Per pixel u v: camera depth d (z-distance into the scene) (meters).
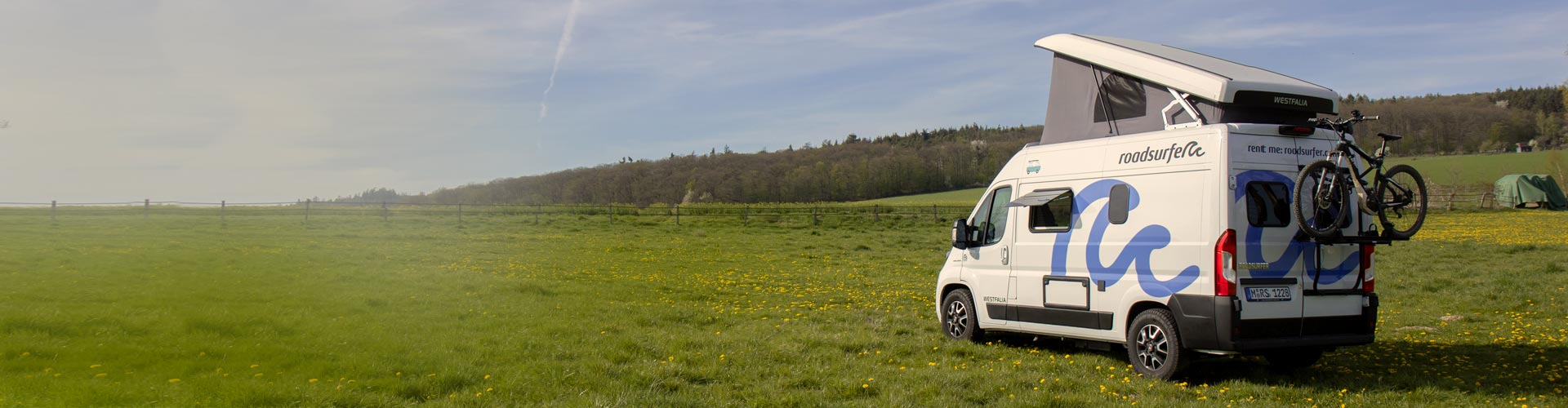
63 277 15.41
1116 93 9.68
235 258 20.97
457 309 13.35
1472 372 8.67
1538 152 109.62
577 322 12.24
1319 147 8.48
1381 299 15.52
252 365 8.48
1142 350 8.61
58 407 6.74
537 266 22.39
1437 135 126.38
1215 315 7.80
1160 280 8.36
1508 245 26.88
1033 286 9.87
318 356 9.00
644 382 8.13
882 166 113.50
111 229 30.92
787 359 9.53
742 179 114.50
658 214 49.97
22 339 9.21
